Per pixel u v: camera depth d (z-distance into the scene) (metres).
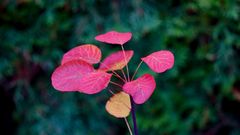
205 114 1.10
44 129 1.10
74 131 1.11
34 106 1.11
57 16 1.04
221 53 1.04
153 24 1.02
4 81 1.08
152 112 1.13
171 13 1.05
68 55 0.52
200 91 1.11
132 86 0.48
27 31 1.07
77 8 1.04
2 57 1.06
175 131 1.13
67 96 1.10
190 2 1.03
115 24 1.02
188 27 1.04
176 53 1.06
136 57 1.05
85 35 1.04
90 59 0.51
